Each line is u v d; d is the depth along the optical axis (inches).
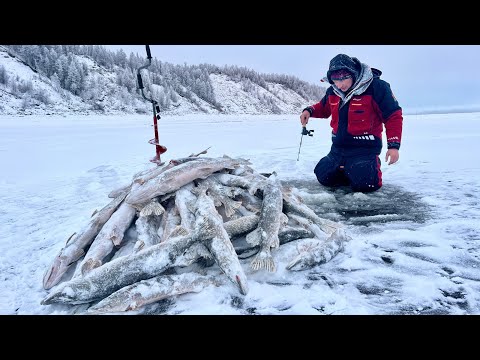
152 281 106.7
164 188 145.0
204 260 125.2
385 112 200.2
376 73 208.7
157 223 144.9
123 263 110.3
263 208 138.8
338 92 209.0
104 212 145.7
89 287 105.5
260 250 126.0
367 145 213.8
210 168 160.9
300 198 180.5
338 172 228.8
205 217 124.6
